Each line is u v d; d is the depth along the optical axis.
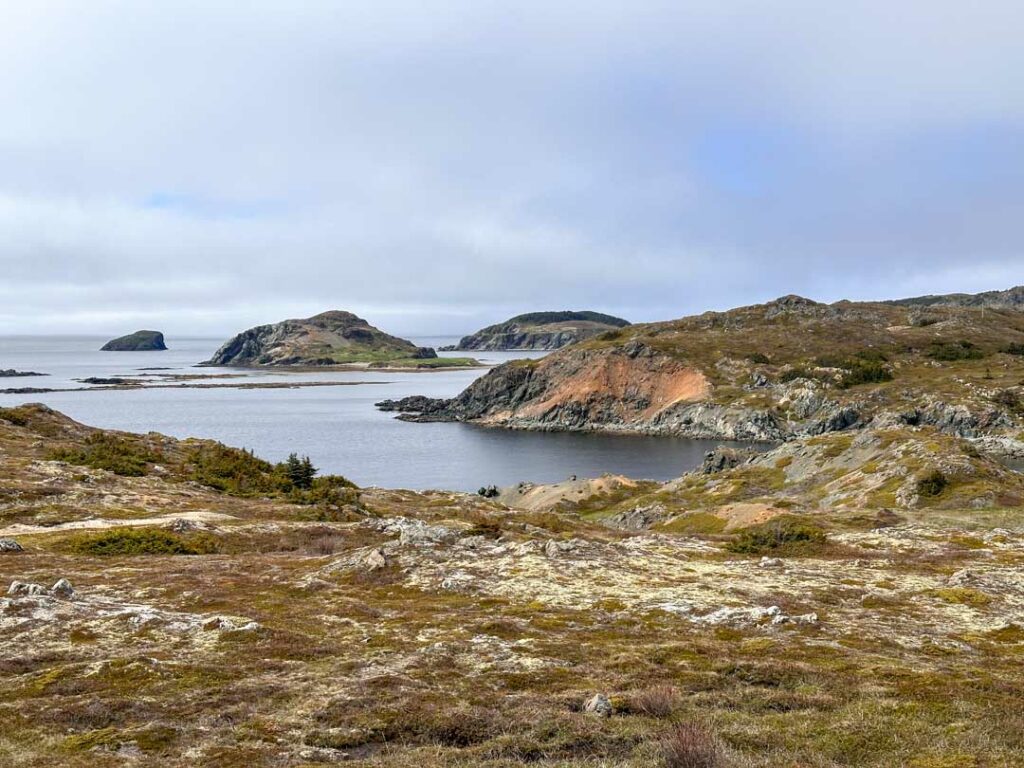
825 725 14.85
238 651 20.05
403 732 14.79
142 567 33.44
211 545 42.50
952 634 23.86
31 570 32.31
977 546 43.97
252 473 81.69
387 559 33.34
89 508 52.50
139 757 13.16
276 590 28.84
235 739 14.17
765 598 28.12
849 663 19.83
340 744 14.15
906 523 62.09
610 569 32.84
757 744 13.93
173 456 86.38
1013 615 26.47
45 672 18.11
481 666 19.25
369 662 19.38
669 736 13.81
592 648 21.14
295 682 17.64
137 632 21.55
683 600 27.34
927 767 12.64
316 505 62.69
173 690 16.89
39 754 13.14
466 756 13.57
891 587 31.05
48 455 74.62
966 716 15.36
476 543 36.75
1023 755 13.18
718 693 17.23
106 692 16.70
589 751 13.73
